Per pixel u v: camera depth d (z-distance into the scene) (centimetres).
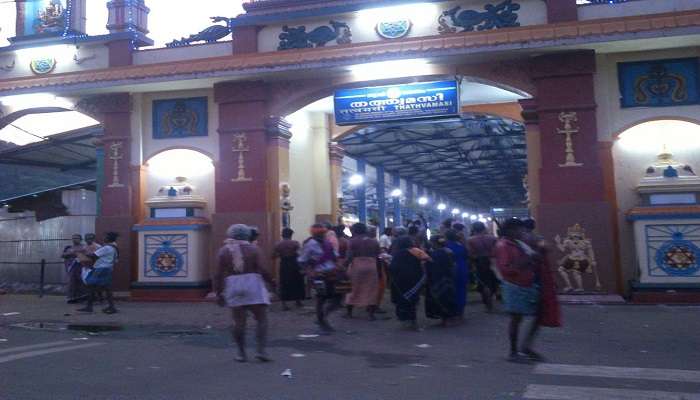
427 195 4353
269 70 1325
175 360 748
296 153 1705
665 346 792
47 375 664
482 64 1302
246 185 1397
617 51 1233
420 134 2386
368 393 576
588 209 1205
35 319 1146
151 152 1495
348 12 1345
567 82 1234
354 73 1367
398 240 983
